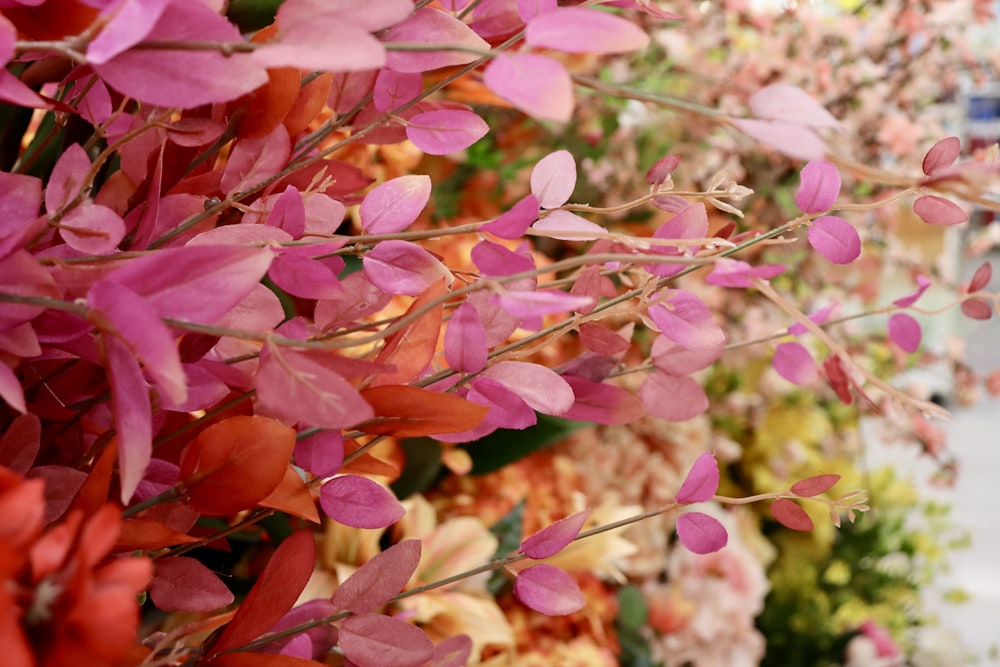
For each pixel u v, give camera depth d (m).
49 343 0.56
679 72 2.64
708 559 2.49
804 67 3.41
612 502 1.92
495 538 1.47
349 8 0.51
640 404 0.73
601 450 2.31
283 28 0.51
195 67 0.49
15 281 0.51
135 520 0.55
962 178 0.48
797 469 3.31
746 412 3.29
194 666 0.59
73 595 0.42
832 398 3.52
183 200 0.64
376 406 0.58
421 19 0.61
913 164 3.77
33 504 0.43
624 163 2.52
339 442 0.62
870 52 3.73
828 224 0.65
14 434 0.56
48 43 0.48
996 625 5.38
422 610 1.29
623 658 2.22
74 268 0.54
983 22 3.75
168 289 0.51
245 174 0.65
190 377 0.62
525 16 0.60
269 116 0.62
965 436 8.14
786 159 2.82
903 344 0.77
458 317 0.62
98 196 0.63
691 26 3.13
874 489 3.73
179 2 0.50
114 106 0.68
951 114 4.29
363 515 0.64
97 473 0.54
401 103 0.67
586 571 1.83
